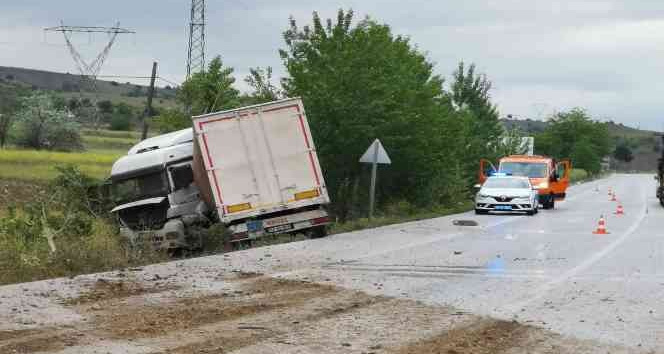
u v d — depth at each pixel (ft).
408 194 155.02
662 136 196.03
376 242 88.33
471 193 198.49
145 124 181.98
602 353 36.19
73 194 99.09
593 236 99.76
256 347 36.22
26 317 43.24
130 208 97.96
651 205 190.70
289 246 83.30
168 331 39.70
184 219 96.89
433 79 160.86
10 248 70.90
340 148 135.54
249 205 91.76
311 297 50.24
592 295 52.54
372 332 39.73
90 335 38.70
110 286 54.29
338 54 136.87
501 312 45.80
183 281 56.95
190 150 99.55
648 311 46.83
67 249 70.74
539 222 127.13
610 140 587.27
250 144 91.91
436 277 60.23
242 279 58.13
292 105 92.48
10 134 345.51
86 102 648.38
